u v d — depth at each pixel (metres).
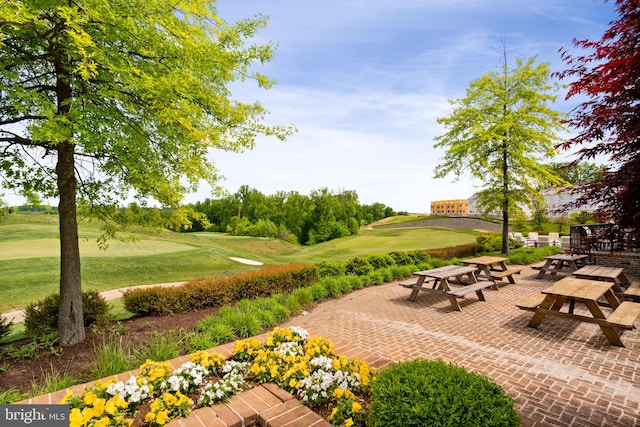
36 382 3.92
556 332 5.47
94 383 2.93
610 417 2.98
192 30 4.84
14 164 5.13
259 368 3.08
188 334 5.28
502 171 16.89
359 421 2.44
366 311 7.14
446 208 93.12
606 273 7.43
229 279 7.89
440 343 5.05
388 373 2.54
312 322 6.37
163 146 5.39
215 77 5.59
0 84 3.68
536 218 27.95
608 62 2.25
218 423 2.39
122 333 5.64
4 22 3.26
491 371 4.01
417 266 12.34
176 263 13.76
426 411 2.04
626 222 2.25
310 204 53.97
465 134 17.19
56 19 3.66
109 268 11.75
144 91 4.47
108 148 4.95
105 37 4.18
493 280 9.24
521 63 16.61
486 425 1.97
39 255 13.29
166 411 2.42
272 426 2.35
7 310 7.57
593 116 2.37
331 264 10.90
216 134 5.38
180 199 5.73
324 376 2.83
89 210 6.15
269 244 32.81
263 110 5.89
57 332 5.29
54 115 3.75
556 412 3.07
